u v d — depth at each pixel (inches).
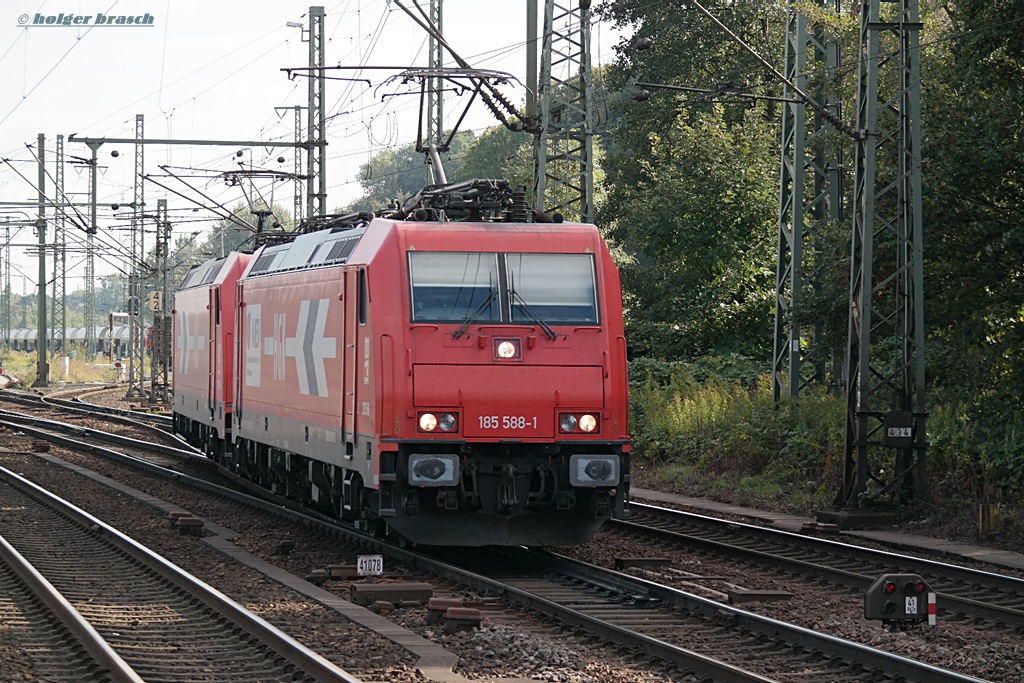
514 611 812.6
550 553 1035.3
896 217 1357.0
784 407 1740.9
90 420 2802.7
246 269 1497.3
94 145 2266.2
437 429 950.4
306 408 1168.2
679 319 2257.6
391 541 1077.8
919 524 1279.5
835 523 1314.0
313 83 2354.8
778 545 1160.8
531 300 980.6
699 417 1883.6
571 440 968.9
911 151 1320.1
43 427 2591.0
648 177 2957.7
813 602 868.0
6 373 5305.1
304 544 1111.6
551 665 657.6
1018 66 1369.3
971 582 948.6
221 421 1626.5
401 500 960.9
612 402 981.8
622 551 1103.6
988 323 1440.7
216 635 732.0
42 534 1160.8
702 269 2266.2
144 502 1398.9
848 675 643.5
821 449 1579.7
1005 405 1389.0
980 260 1405.0
